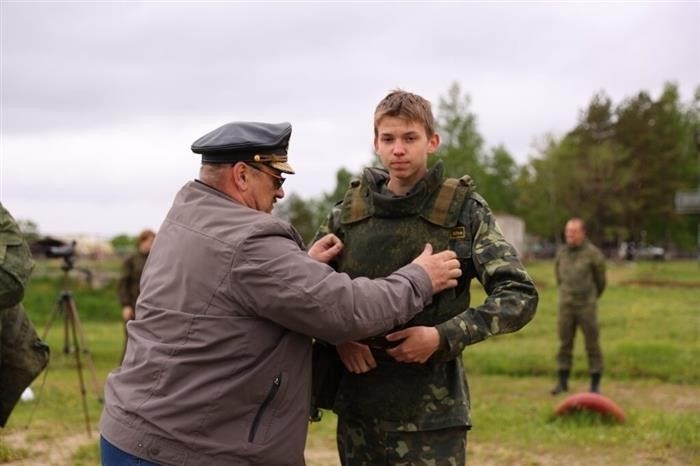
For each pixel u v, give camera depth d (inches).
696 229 2511.1
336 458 246.8
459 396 118.0
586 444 257.3
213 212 107.8
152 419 102.2
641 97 2338.8
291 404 106.1
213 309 103.6
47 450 257.9
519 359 448.1
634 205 2027.6
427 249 113.1
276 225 105.9
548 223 2185.0
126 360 108.9
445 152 1881.2
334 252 121.0
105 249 1328.7
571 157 2064.5
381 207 117.6
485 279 113.5
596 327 366.9
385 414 116.0
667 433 266.5
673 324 605.6
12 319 162.2
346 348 114.9
